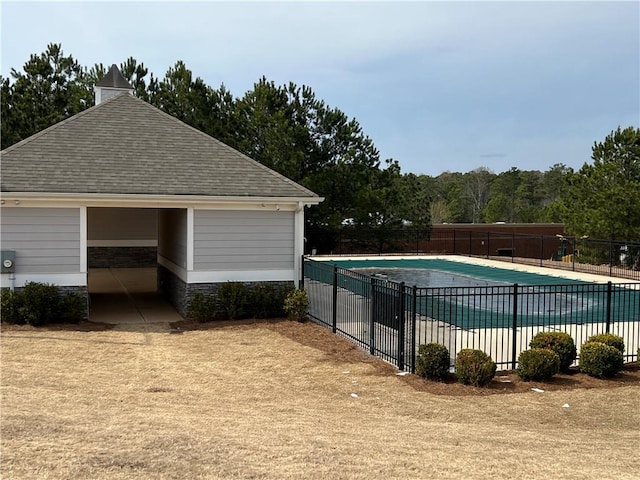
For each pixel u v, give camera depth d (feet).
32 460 15.52
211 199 44.21
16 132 82.12
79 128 47.52
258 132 90.07
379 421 23.56
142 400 24.73
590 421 24.82
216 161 48.39
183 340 38.06
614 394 28.55
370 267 85.35
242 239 46.24
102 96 60.80
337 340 38.40
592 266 84.84
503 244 124.88
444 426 23.16
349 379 30.12
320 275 49.78
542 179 240.32
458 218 211.00
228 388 27.84
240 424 21.43
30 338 36.45
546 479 17.03
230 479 15.16
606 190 84.84
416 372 31.14
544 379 30.45
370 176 98.17
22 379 27.07
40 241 41.34
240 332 40.57
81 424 19.70
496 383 29.91
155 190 43.19
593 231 84.84
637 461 19.45
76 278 42.32
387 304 35.09
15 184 40.11
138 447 17.31
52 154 44.01
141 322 43.75
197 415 22.58
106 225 78.89
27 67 87.30
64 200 41.47
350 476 16.08
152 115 51.37
